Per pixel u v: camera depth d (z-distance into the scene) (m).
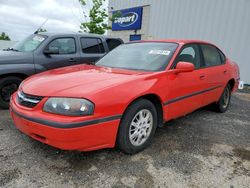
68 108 2.55
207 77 4.33
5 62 4.88
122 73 3.34
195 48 4.32
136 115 3.08
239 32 10.12
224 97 5.33
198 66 4.24
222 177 2.75
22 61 5.08
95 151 3.17
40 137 2.73
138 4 14.95
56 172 2.68
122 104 2.82
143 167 2.87
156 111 3.46
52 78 3.12
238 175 2.81
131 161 2.99
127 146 3.03
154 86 3.22
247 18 9.83
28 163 2.83
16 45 5.94
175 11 12.61
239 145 3.66
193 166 2.95
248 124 4.71
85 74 3.27
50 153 3.07
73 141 2.54
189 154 3.26
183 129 4.19
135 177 2.66
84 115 2.56
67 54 5.86
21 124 2.85
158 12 13.63
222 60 5.17
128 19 15.68
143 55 3.95
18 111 2.86
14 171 2.66
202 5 11.34
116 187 2.48
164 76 3.41
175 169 2.87
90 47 6.39
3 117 4.40
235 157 3.26
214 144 3.63
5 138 3.46
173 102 3.59
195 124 4.49
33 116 2.67
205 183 2.63
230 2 10.29
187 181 2.64
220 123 4.65
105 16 12.55
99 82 2.89
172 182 2.61
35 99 2.77
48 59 5.46
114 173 2.72
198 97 4.18
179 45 3.97
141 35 14.97
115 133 2.85
